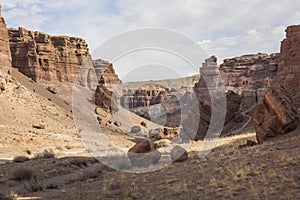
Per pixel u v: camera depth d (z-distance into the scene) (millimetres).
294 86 64938
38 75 113500
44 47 120062
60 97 106438
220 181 13180
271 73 108750
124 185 14586
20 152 41406
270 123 24828
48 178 20594
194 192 12336
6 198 13523
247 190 11344
